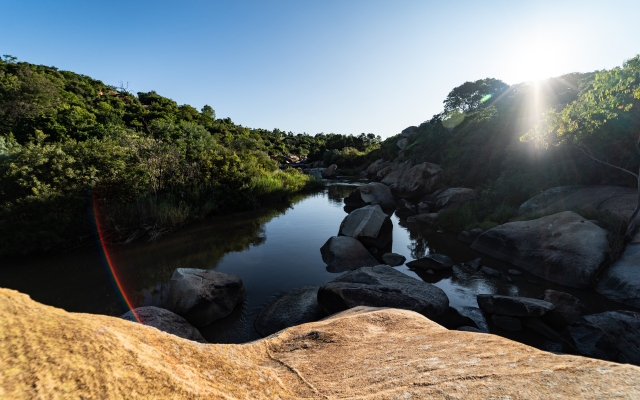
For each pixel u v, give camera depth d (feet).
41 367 2.86
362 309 13.03
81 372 3.06
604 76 27.55
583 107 29.89
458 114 117.91
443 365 5.18
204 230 43.24
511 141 58.70
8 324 3.29
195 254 32.96
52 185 33.91
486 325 19.17
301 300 21.11
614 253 24.58
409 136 139.85
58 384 2.77
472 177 63.05
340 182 122.72
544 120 32.78
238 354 6.46
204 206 50.60
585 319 16.33
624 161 35.58
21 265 29.58
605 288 22.76
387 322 9.66
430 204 60.08
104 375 3.19
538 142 33.76
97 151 39.11
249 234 41.39
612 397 3.33
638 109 33.19
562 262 25.66
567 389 3.64
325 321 10.65
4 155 33.71
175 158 53.21
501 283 25.53
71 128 99.25
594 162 37.81
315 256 32.58
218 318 19.98
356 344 7.69
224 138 169.58
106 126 104.63
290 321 18.66
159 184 47.83
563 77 94.94
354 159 183.32
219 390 4.23
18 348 2.98
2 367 2.67
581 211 31.30
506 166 51.60
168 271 28.25
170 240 38.19
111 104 193.67
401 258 31.89
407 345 7.01
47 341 3.28
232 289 21.93
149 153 49.32
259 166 89.10
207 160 59.88
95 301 22.53
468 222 42.06
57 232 32.19
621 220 27.45
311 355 7.05
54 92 129.18
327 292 19.24
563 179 40.45
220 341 17.70
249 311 21.24
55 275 27.25
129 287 24.94
